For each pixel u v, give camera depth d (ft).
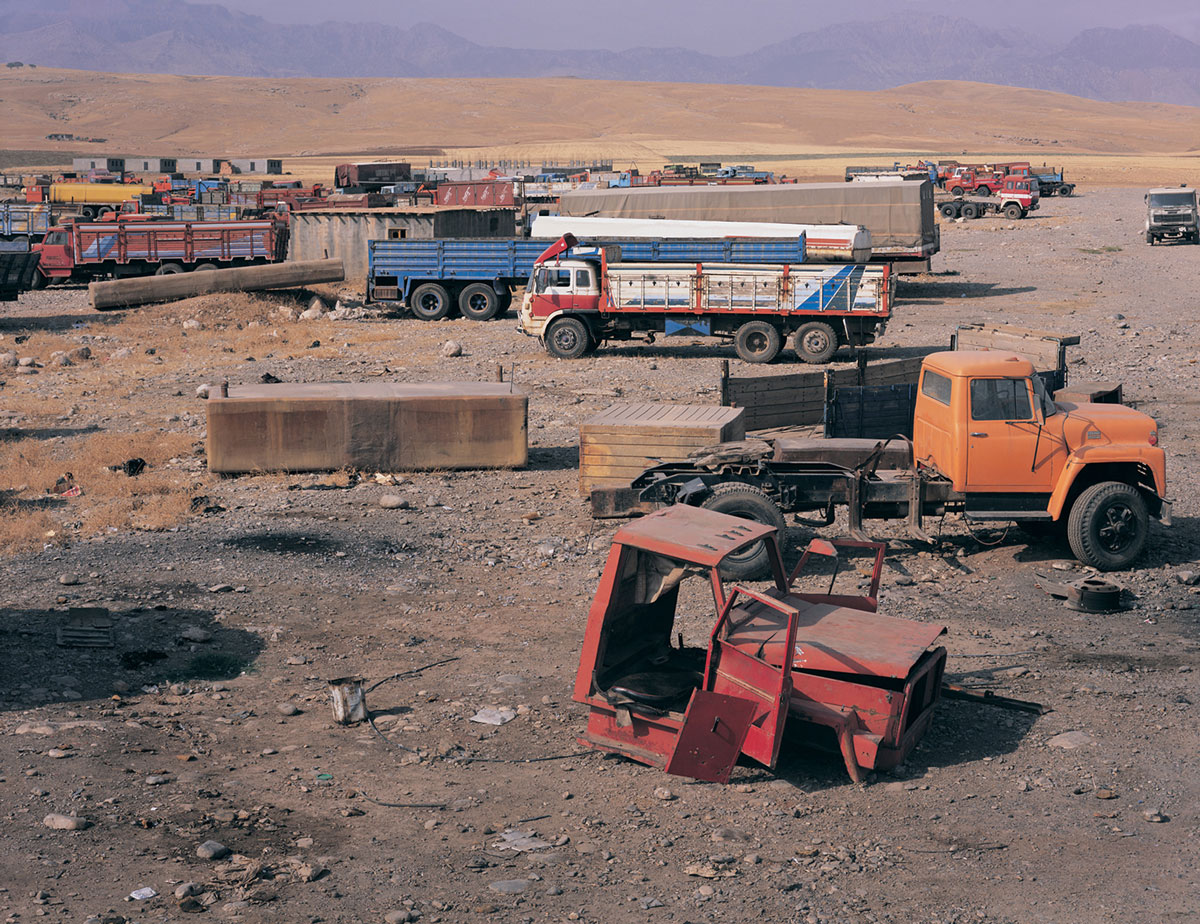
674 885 21.63
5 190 341.00
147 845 22.74
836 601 31.17
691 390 80.43
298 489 54.80
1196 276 140.46
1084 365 87.61
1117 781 26.11
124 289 120.37
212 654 34.24
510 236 153.79
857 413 51.88
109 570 42.19
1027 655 34.53
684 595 40.06
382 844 23.15
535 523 49.16
